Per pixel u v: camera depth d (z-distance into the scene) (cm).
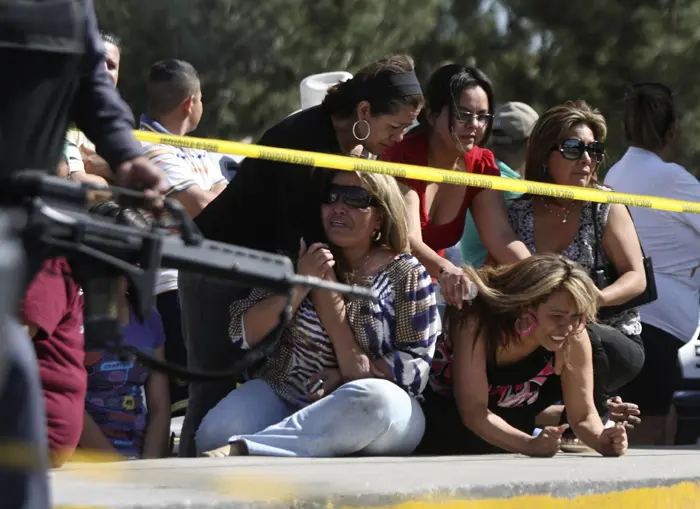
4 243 443
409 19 5800
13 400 491
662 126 1619
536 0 6312
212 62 5281
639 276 1366
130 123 652
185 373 585
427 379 1180
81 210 521
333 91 1216
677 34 6156
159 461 1016
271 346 594
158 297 1338
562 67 6153
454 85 1329
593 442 1202
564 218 1372
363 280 1173
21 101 555
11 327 487
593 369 1310
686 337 1579
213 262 550
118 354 552
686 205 1474
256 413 1162
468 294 1169
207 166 1515
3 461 489
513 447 1172
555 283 1148
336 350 1154
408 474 924
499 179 1265
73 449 973
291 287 569
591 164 1370
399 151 1345
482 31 6359
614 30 6184
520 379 1202
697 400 1659
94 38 640
